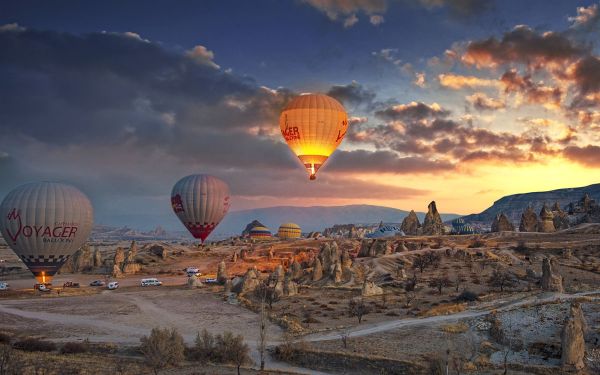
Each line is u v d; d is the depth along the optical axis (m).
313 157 97.56
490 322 64.56
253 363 56.78
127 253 165.25
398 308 80.12
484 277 104.56
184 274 144.62
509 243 145.38
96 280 132.88
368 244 143.25
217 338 60.47
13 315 83.75
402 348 57.84
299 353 58.12
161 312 85.94
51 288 112.00
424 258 123.56
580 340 50.91
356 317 75.75
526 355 54.72
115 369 52.22
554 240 146.88
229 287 104.69
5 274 149.38
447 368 49.00
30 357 54.91
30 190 105.12
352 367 54.16
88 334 71.31
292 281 101.75
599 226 163.00
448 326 64.44
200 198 126.19
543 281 81.88
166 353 54.03
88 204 110.19
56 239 104.94
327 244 116.69
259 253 169.75
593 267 107.25
